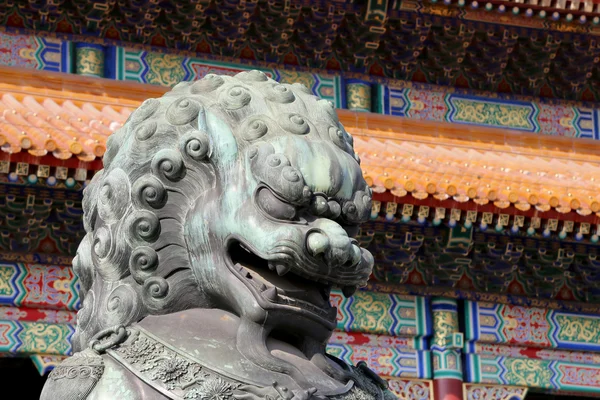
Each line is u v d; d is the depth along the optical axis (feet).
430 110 90.43
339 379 19.33
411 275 75.92
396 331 74.64
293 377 18.40
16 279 67.87
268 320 18.75
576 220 70.44
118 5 82.94
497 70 91.04
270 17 85.61
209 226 19.19
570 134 93.09
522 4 85.92
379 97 89.51
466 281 76.89
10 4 81.71
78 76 73.82
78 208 67.36
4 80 72.33
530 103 93.09
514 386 76.23
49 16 82.17
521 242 76.13
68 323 67.97
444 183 68.28
